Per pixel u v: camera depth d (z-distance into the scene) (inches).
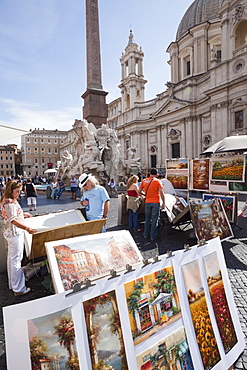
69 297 54.8
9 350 46.4
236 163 253.6
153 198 201.3
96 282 59.1
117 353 56.9
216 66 1074.1
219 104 1067.9
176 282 72.3
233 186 255.6
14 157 2844.5
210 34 1315.2
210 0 1353.3
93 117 577.6
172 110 1403.8
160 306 67.1
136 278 65.4
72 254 82.9
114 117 2010.3
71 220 139.9
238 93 989.2
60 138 3073.3
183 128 1325.0
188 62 1469.0
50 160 3021.7
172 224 213.8
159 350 62.7
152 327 64.0
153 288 67.6
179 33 1505.9
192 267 77.5
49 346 50.1
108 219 285.7
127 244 96.9
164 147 1486.2
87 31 563.2
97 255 86.7
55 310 52.5
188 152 1296.8
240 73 975.6
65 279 76.0
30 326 49.3
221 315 78.7
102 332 56.7
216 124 1092.5
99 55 568.7
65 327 52.7
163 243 193.9
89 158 523.2
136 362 58.6
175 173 331.0
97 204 144.3
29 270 139.6
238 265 153.3
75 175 561.9
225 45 1037.8
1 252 148.6
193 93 1266.0
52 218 136.6
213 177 278.5
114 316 59.4
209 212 192.9
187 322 70.2
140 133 1695.4
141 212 268.7
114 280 61.9
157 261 70.7
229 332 78.2
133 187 227.5
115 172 628.7
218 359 71.6
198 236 178.7
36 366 47.9
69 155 737.6
